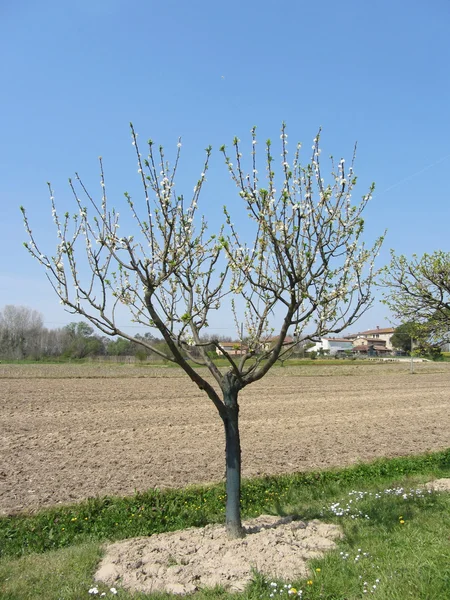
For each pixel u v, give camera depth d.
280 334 6.43
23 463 12.81
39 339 70.25
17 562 6.57
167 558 6.31
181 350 7.38
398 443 16.41
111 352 72.06
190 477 11.68
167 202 5.96
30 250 6.39
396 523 7.36
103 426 18.23
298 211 5.94
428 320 11.86
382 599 5.09
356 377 46.50
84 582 5.83
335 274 6.62
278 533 6.96
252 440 16.33
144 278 6.02
